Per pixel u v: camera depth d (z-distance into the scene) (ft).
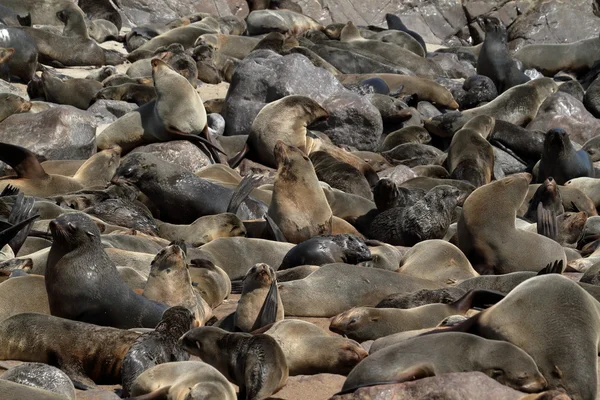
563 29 382.01
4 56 218.79
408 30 366.22
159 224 135.64
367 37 327.67
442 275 108.06
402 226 135.64
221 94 247.50
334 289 98.12
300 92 204.74
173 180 144.56
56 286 84.89
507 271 114.21
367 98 217.97
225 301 104.42
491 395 63.82
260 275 83.46
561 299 72.49
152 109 180.24
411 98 246.68
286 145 133.28
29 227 113.91
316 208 133.49
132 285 95.40
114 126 181.27
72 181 149.69
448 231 136.46
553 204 142.92
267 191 153.58
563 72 310.45
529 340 71.51
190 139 179.52
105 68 244.63
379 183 147.95
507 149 213.87
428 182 172.35
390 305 94.63
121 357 75.56
